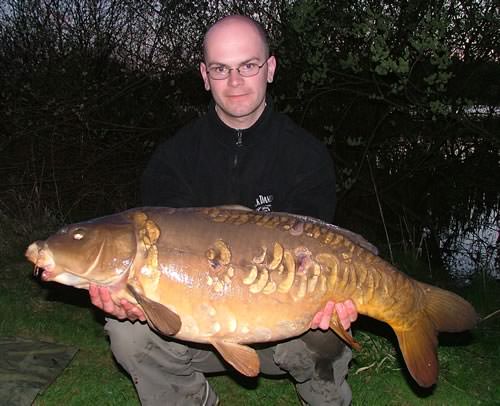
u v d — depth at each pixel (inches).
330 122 297.6
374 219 292.2
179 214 91.5
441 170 305.4
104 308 91.2
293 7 228.5
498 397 123.2
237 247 89.6
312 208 107.6
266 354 105.1
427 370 93.8
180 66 295.1
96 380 123.6
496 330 160.7
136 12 301.4
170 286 88.6
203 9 294.0
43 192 264.8
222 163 109.9
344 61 230.1
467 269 253.1
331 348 100.3
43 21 303.4
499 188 301.6
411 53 248.4
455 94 278.4
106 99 289.6
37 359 129.6
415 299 94.0
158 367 99.7
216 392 122.1
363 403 118.8
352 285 91.0
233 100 106.7
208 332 89.8
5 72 293.3
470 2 259.0
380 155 301.6
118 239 88.7
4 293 164.2
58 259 88.4
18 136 270.8
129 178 291.3
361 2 264.8
